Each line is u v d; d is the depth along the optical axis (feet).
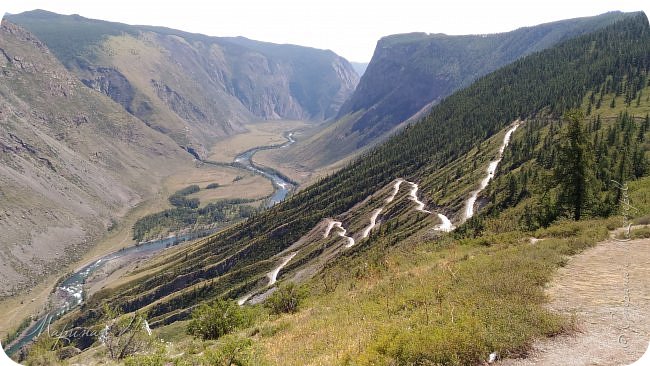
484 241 127.44
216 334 103.76
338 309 88.43
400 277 97.04
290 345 69.36
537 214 168.14
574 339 49.19
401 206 485.15
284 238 595.88
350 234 503.20
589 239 91.97
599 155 262.88
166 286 558.97
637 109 434.71
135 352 85.05
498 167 427.74
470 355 47.26
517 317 54.03
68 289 646.33
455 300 66.39
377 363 48.57
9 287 634.84
